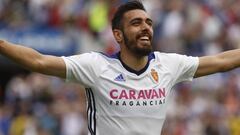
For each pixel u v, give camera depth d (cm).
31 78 4434
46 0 4897
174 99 4244
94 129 1786
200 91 4362
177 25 4819
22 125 4009
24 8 4847
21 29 4625
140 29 1780
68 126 4000
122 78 1778
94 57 1789
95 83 1777
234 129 4175
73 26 4800
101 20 4769
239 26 5175
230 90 4444
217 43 4925
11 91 4447
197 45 4819
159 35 4778
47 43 4641
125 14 1795
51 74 1758
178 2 4938
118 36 1808
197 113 4175
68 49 4662
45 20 4766
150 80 1792
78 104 4109
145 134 1769
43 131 3950
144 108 1770
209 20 5003
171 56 1844
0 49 1703
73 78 1773
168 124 4028
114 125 1766
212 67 1856
